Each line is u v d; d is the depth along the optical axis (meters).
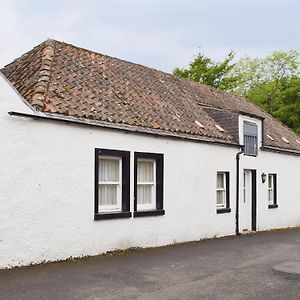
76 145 10.70
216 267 10.01
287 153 21.28
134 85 15.30
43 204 9.90
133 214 12.26
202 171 15.08
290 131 24.81
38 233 9.78
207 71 36.59
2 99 9.24
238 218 17.09
